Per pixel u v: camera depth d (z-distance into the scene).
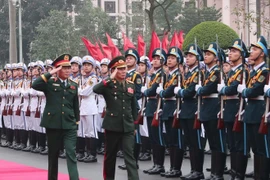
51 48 45.31
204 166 15.28
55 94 11.97
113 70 11.96
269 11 40.16
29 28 53.00
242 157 11.95
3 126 20.59
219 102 12.30
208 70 12.51
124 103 11.71
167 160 16.53
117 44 29.59
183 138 13.29
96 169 14.88
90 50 20.97
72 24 47.16
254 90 11.23
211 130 12.45
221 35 25.50
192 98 12.80
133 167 11.60
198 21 49.69
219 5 56.66
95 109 16.17
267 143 11.32
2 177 13.61
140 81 13.86
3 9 53.97
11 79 19.56
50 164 12.09
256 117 11.34
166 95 13.24
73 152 11.88
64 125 11.85
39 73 18.05
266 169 11.49
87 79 16.08
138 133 14.16
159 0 50.66
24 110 18.78
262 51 11.36
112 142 11.77
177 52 13.26
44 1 53.06
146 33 50.28
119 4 86.31
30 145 18.77
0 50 55.34
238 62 11.96
